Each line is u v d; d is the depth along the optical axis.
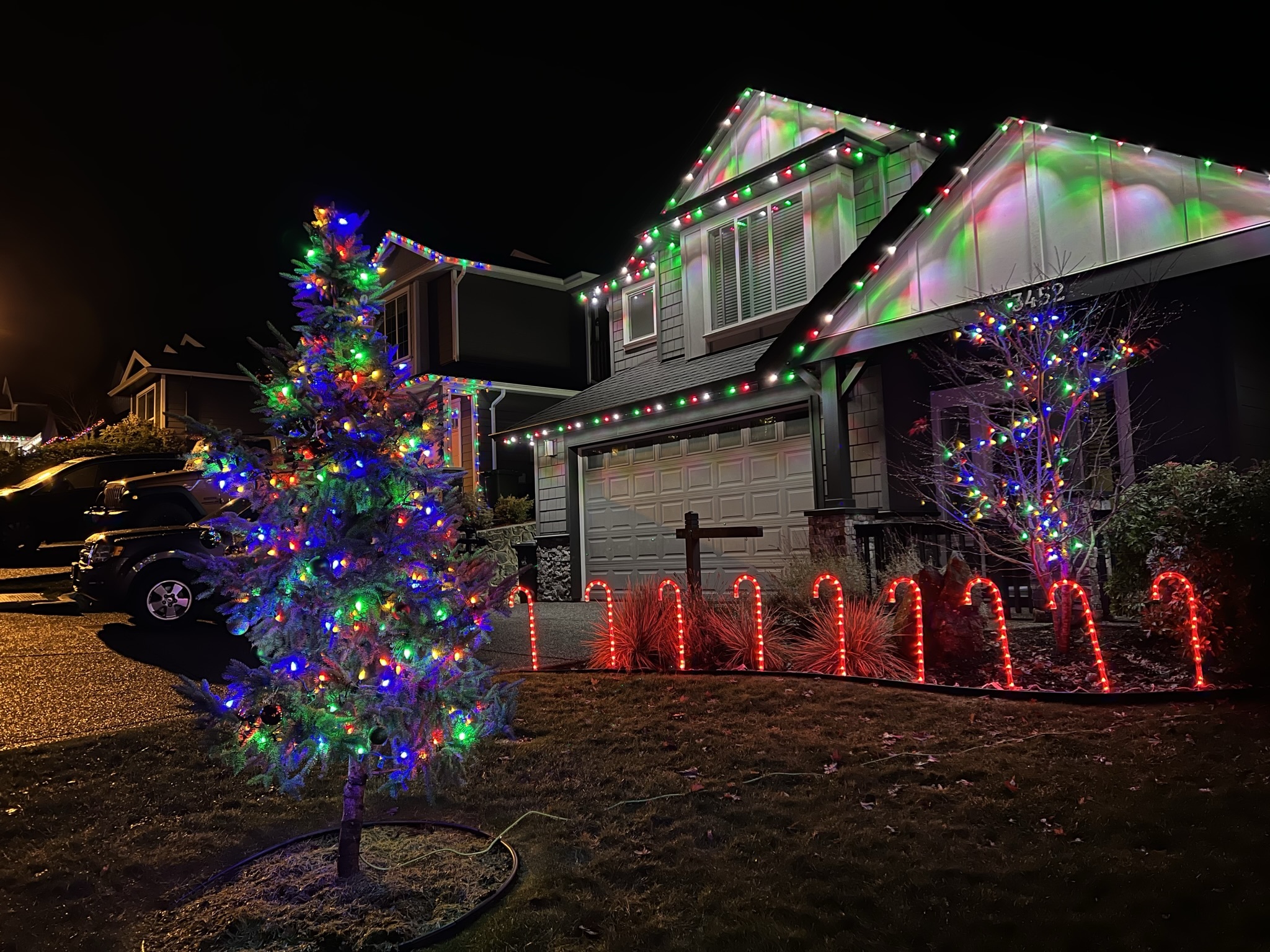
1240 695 5.74
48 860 4.15
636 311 17.33
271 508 3.62
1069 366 7.77
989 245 9.12
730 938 3.27
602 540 15.30
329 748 3.56
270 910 3.55
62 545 17.23
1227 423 9.01
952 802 4.40
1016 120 8.91
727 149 14.75
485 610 3.92
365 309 3.82
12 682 7.72
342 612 3.61
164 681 7.79
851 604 7.91
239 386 34.94
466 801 4.79
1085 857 3.70
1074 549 7.45
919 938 3.22
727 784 4.85
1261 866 3.48
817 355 10.49
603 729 6.05
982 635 7.31
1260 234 7.41
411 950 3.24
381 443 3.71
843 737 5.56
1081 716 5.66
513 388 20.95
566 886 3.73
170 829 4.51
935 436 9.73
